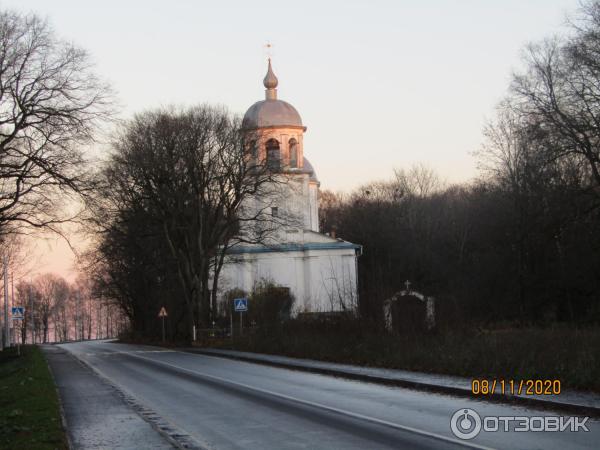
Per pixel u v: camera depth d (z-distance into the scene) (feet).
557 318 173.68
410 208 310.65
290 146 234.99
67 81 103.50
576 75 135.85
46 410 50.31
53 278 537.24
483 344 71.72
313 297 232.12
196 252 177.17
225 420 45.73
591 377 53.47
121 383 75.00
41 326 500.74
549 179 156.25
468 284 201.98
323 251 240.32
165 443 38.04
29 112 101.81
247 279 236.02
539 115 144.56
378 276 101.50
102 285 227.40
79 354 142.41
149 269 202.18
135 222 171.53
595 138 138.51
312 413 47.62
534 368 60.03
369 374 72.18
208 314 177.78
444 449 33.71
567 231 159.63
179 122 168.45
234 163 171.53
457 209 292.81
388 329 92.02
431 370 72.54
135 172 164.45
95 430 43.37
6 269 216.33
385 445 35.22
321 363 91.76
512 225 193.67
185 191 171.22
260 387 66.69
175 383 73.05
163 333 198.70
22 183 103.55
